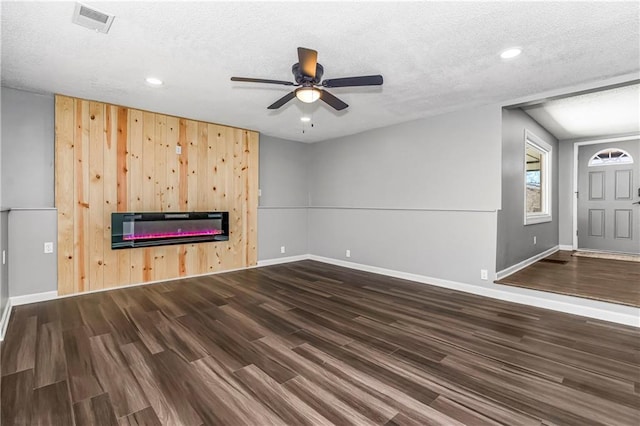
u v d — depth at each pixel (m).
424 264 4.33
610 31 2.19
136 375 2.01
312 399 1.78
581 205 6.05
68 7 1.94
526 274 3.98
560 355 2.29
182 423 1.58
